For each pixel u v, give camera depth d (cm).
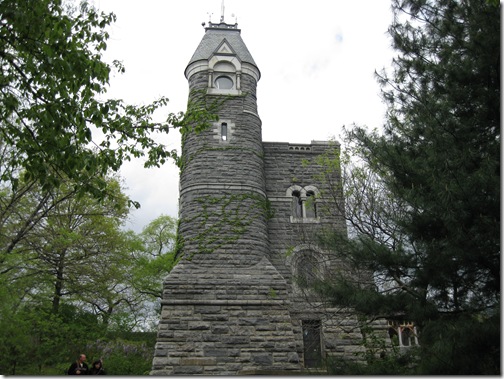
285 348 2020
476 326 898
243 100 2614
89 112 1172
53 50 1073
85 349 2656
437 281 1043
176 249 2388
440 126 1184
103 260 2911
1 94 1199
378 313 1150
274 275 2212
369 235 1443
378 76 1623
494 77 1187
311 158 2739
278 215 2566
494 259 983
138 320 3500
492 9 1192
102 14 1244
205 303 2083
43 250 2522
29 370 2356
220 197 2359
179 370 1914
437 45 1455
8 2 1027
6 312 2108
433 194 1084
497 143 1104
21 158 1180
